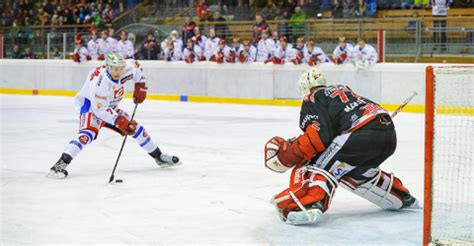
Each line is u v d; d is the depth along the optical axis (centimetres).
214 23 2325
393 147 593
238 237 559
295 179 596
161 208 668
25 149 1091
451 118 1153
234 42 2072
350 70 1828
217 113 1722
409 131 1328
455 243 509
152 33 2256
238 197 720
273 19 2372
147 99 2209
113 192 748
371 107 581
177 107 1905
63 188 771
